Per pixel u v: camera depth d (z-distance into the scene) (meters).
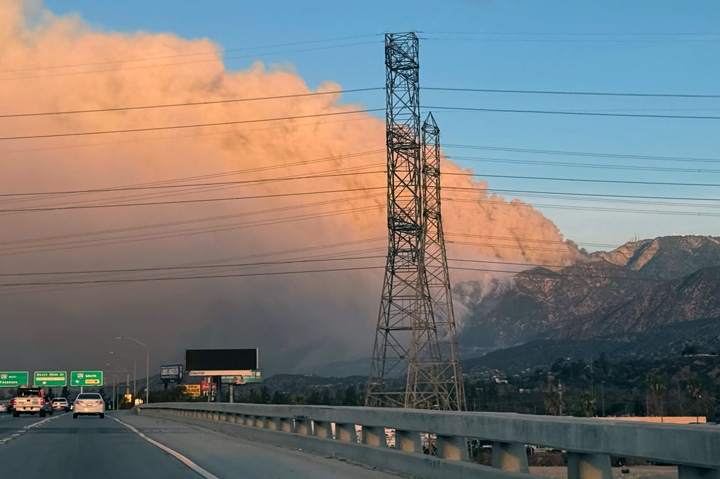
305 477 20.06
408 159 84.50
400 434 20.19
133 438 37.31
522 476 13.60
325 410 26.05
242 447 30.91
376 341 79.44
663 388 103.19
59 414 97.94
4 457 26.53
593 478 12.06
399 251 82.31
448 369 78.50
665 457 10.09
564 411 110.25
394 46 86.31
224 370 166.00
